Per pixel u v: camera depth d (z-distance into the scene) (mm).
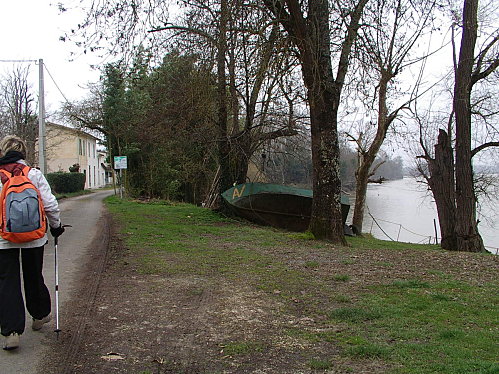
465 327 4828
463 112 15688
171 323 4855
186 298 5805
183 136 19359
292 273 7352
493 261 9023
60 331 4559
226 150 17234
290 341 4359
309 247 10359
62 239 10750
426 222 33406
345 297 5883
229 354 4039
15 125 31203
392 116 18438
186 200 33312
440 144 16406
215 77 13570
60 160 46938
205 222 15594
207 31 11727
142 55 11508
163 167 29875
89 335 4473
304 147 18469
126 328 4684
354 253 9727
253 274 7227
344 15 10477
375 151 18812
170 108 18234
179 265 7809
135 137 28406
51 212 4270
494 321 5023
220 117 16406
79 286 6348
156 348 4172
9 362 3828
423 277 7277
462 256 9750
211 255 8852
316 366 3770
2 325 4000
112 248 9461
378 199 50219
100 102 31438
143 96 25422
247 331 4633
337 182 11539
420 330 4672
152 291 6117
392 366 3738
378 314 5156
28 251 4219
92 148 57031
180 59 13500
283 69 10664
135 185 30969
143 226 13430
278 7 10438
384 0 10898
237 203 16281
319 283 6691
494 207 30766
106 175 71062
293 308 5449
